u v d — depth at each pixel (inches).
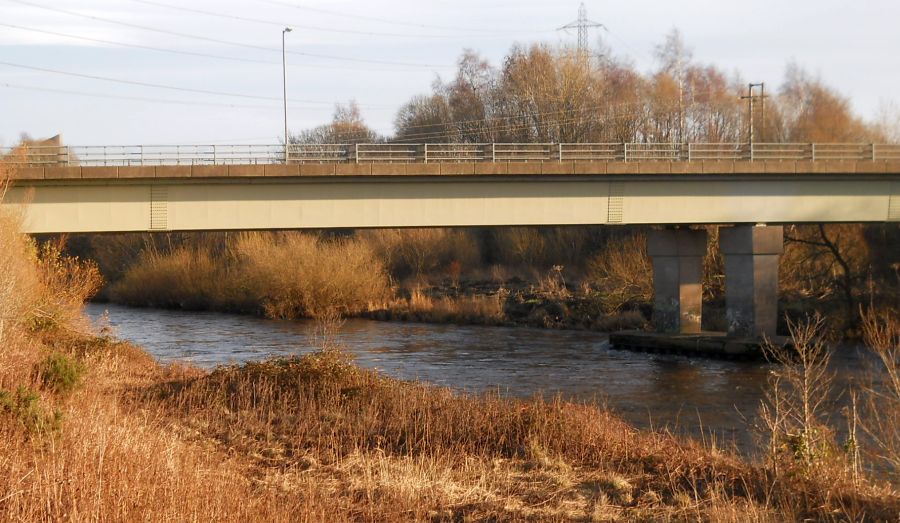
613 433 695.7
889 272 1939.0
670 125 3014.3
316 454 657.6
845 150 1771.7
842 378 1187.3
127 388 893.2
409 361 1510.8
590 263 2554.1
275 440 701.3
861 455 619.2
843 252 2014.0
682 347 1603.1
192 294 2642.7
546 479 597.6
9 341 862.5
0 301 952.9
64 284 1326.3
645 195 1562.5
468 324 2165.4
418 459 631.2
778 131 2699.3
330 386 844.0
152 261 2787.9
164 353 1551.4
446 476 594.9
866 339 1498.5
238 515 464.4
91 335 1237.1
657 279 1748.3
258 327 2074.3
